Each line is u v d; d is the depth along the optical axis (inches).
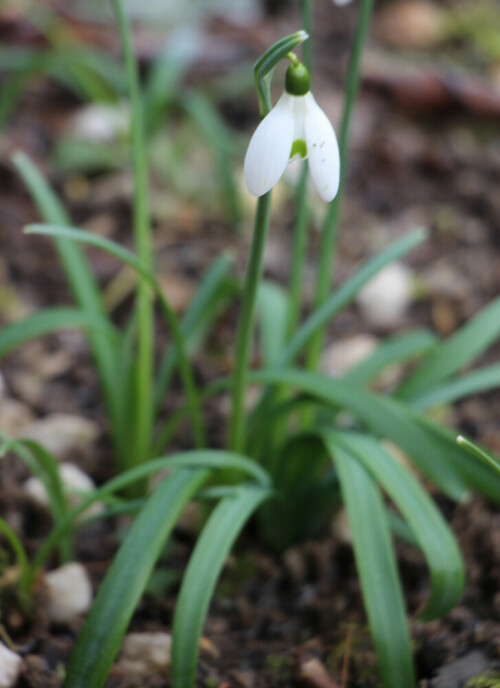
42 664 17.3
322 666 17.7
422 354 23.7
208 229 28.4
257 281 17.3
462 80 33.2
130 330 20.1
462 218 29.2
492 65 35.8
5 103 27.6
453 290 26.3
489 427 21.8
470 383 19.1
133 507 18.0
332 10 39.1
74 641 17.9
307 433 18.4
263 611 18.9
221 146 28.1
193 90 33.3
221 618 18.8
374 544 16.6
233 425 18.6
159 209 28.7
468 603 18.3
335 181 15.5
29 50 33.5
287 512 19.4
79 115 31.3
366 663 17.7
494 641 17.4
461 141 32.3
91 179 29.9
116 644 16.0
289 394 20.3
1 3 34.3
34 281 25.9
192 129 31.9
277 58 15.4
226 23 37.1
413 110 33.2
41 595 18.0
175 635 16.1
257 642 18.4
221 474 19.1
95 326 19.1
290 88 15.4
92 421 22.1
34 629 17.9
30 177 20.3
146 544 16.6
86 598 18.2
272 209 29.1
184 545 19.9
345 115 18.4
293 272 19.6
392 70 34.3
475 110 32.9
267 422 18.9
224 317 25.3
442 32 37.2
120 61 33.2
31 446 17.6
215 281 20.6
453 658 17.3
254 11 38.8
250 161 15.4
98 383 23.0
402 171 31.0
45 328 18.7
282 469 19.0
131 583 16.3
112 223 28.4
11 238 27.0
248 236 28.1
